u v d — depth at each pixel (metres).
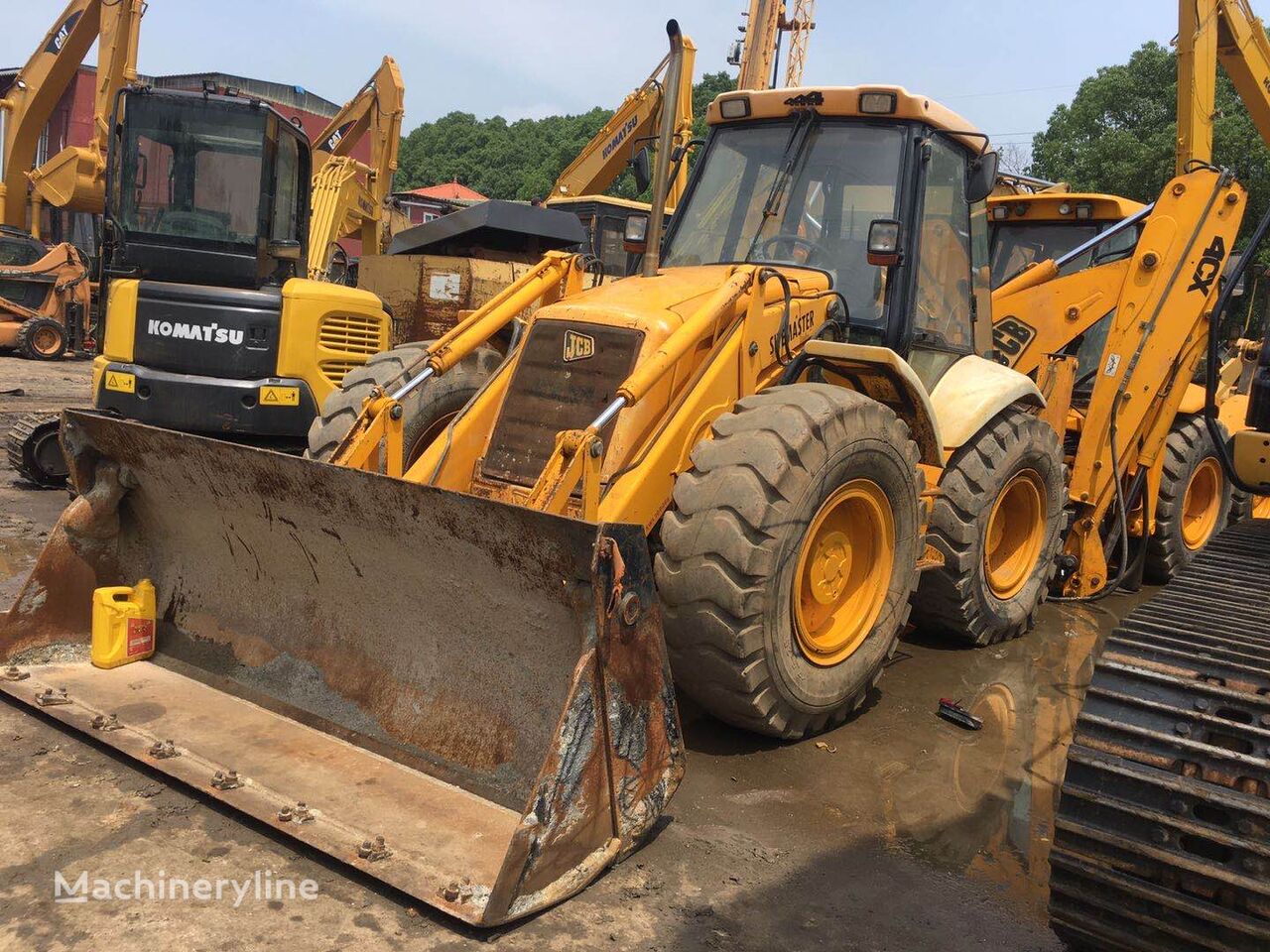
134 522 4.10
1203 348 6.47
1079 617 6.20
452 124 87.19
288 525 3.53
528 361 4.13
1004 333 6.79
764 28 20.14
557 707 3.09
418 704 3.38
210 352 6.86
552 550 2.88
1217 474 7.68
